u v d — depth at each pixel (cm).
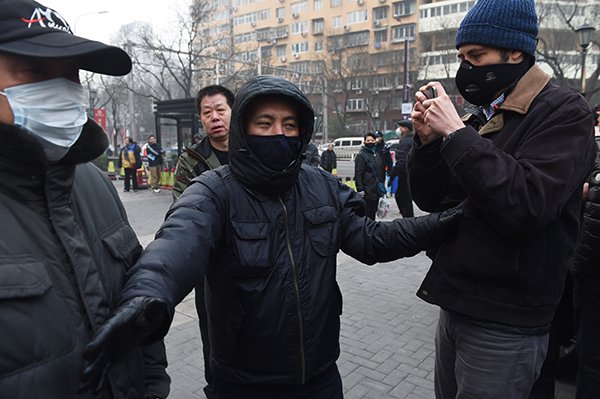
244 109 155
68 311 102
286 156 157
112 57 109
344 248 178
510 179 141
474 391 165
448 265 170
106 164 1995
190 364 334
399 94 5278
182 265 122
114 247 124
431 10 4941
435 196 186
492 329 160
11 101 98
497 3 160
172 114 1421
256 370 150
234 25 6769
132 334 97
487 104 177
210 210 145
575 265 229
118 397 116
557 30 2622
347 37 5588
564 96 155
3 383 86
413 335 379
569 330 279
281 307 149
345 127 4912
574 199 162
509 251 154
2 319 87
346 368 326
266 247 149
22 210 100
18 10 97
